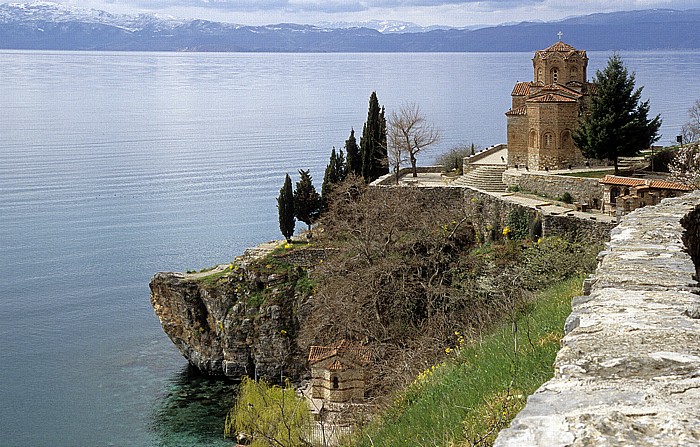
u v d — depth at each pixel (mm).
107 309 74812
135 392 56406
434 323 34625
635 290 10281
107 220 112938
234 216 115188
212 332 59500
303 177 66438
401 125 102188
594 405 6230
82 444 48875
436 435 12516
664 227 15641
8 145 195625
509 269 41125
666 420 5824
